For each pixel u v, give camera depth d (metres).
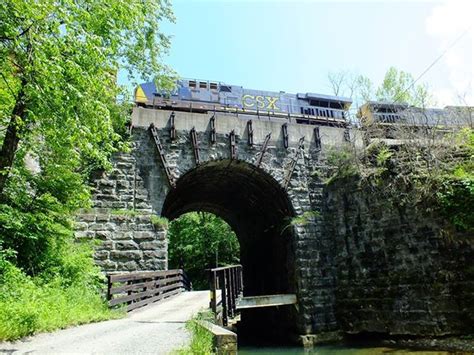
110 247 14.13
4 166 8.55
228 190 22.41
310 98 24.97
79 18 8.10
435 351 11.94
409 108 20.97
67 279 10.97
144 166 15.75
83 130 7.98
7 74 7.95
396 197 15.18
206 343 6.20
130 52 14.13
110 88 10.93
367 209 16.00
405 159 15.45
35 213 10.79
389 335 14.27
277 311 18.72
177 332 7.70
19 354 5.63
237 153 17.14
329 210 17.38
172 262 49.94
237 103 22.56
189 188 20.47
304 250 16.56
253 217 23.83
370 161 16.72
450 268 13.55
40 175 11.37
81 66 7.85
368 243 15.69
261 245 23.55
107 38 9.36
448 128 16.77
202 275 48.09
